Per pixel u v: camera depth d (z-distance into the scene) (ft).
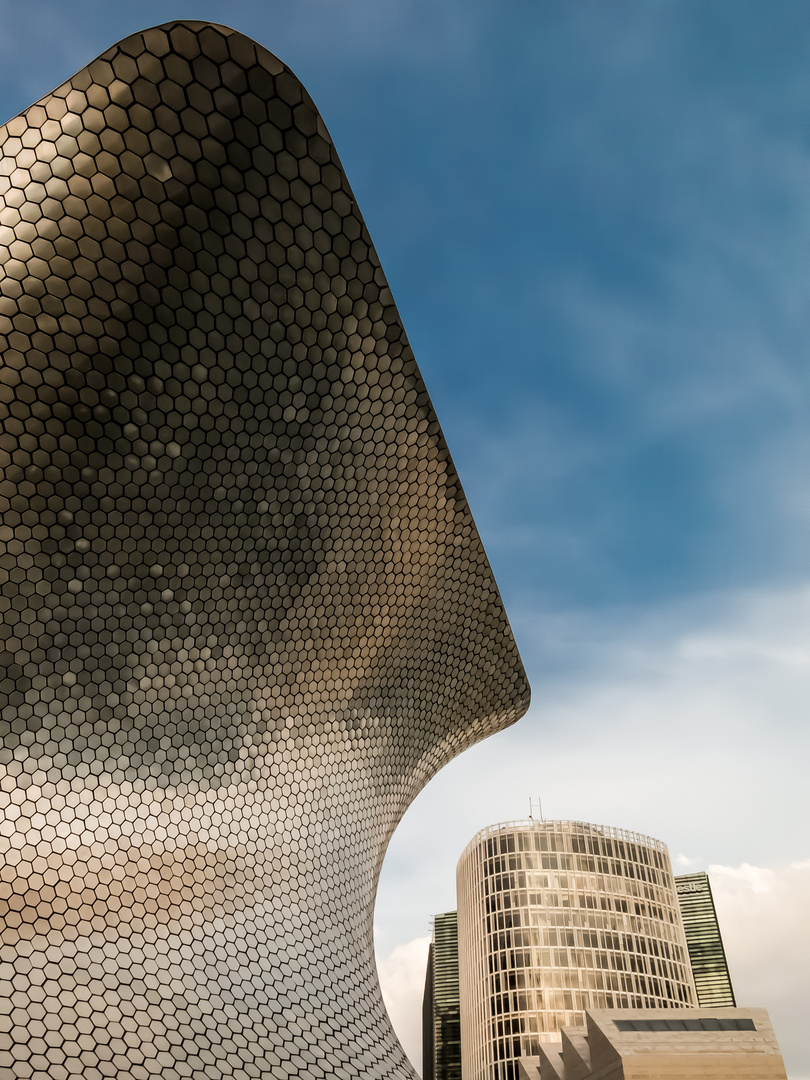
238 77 28.84
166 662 35.12
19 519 30.30
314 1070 32.50
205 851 35.01
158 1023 29.32
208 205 29.78
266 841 37.93
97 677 32.94
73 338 29.43
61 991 28.07
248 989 33.22
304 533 38.34
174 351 31.30
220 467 34.30
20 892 29.09
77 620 32.27
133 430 31.60
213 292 31.12
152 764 34.37
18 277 28.02
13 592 30.60
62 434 30.30
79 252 28.55
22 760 30.68
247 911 35.60
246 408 33.83
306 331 33.78
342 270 33.32
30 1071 25.63
